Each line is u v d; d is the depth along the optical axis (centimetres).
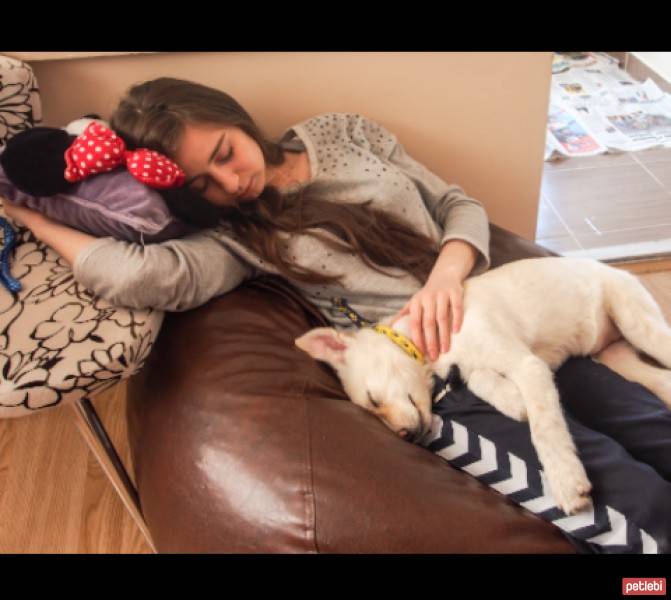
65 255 116
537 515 101
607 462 101
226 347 115
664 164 257
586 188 250
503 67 164
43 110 149
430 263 138
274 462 99
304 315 135
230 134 122
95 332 106
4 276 117
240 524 96
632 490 96
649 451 110
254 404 106
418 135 173
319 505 94
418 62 160
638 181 250
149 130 118
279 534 93
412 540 93
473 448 110
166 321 124
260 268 131
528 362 116
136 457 118
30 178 110
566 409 122
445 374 123
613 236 226
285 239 127
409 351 123
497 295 129
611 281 138
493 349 119
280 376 112
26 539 153
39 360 101
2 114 130
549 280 133
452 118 171
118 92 150
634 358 136
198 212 119
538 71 166
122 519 155
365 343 125
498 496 104
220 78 153
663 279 211
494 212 193
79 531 154
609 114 287
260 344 118
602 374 125
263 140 132
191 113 118
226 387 109
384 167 137
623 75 312
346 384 126
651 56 299
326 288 134
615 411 116
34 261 122
